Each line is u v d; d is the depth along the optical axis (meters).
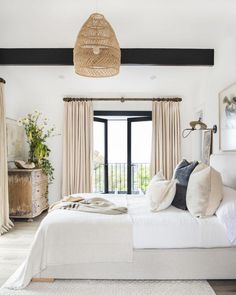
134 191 5.82
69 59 3.67
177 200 2.66
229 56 3.16
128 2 2.73
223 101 3.32
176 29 3.25
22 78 4.79
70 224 2.35
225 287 2.27
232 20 3.02
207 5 2.77
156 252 2.33
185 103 5.38
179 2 2.73
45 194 5.08
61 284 2.30
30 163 4.65
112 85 5.07
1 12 2.92
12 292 2.18
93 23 2.53
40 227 2.38
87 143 5.30
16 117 4.93
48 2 2.74
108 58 2.68
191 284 2.31
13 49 3.65
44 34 3.37
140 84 5.02
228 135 3.18
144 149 5.69
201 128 3.69
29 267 2.29
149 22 3.10
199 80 4.62
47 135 5.36
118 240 2.31
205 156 4.14
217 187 2.47
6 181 3.95
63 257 2.31
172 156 5.28
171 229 2.32
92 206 2.70
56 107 5.41
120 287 2.26
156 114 5.32
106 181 5.88
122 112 5.49
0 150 3.84
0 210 3.74
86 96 5.43
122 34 3.35
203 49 3.71
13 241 3.41
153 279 2.36
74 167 5.29
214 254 2.33
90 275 2.34
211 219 2.37
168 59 3.67
